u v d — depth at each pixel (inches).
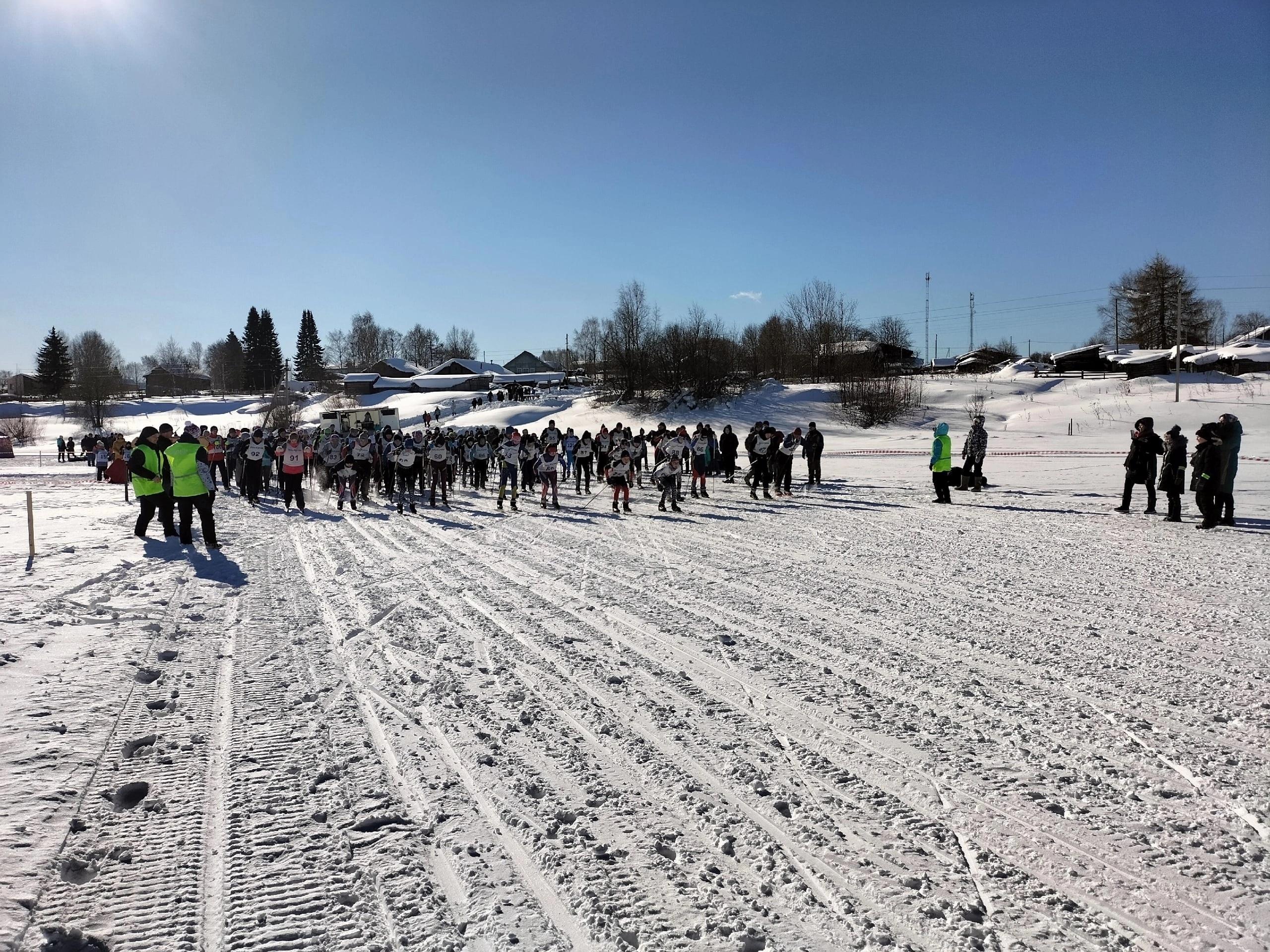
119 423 3334.2
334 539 537.3
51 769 169.2
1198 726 194.7
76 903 124.1
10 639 268.7
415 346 6594.5
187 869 134.0
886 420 2097.7
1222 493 501.7
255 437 806.5
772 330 3277.6
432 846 142.5
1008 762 176.4
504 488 724.0
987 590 344.8
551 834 146.9
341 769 172.7
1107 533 493.7
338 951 113.8
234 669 242.1
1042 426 1845.5
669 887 130.3
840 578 375.9
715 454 940.0
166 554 464.4
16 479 1307.8
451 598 343.3
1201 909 123.6
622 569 410.9
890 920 121.6
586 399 2778.1
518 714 205.6
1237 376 2325.3
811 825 150.2
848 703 213.0
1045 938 117.0
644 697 218.4
